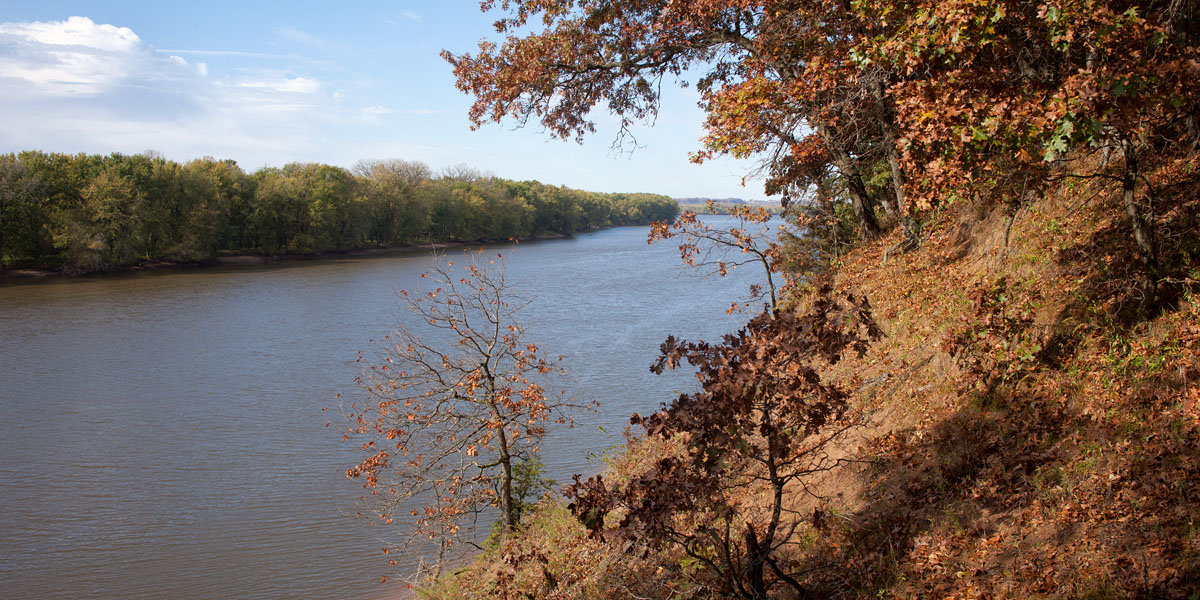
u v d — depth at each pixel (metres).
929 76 9.63
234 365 32.88
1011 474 6.82
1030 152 7.55
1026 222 10.98
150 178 82.00
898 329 11.66
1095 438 6.64
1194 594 4.61
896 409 9.38
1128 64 7.03
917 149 8.84
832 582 6.59
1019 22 9.59
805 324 6.00
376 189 110.69
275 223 96.44
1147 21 7.71
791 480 9.03
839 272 17.20
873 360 11.25
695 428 5.92
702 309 45.22
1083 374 7.58
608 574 8.71
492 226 132.62
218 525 17.41
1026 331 8.74
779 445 6.25
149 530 17.23
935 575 5.99
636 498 6.55
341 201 103.06
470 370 14.34
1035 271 9.73
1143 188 8.98
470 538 16.30
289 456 21.67
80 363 33.38
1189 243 8.00
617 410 23.53
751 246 16.25
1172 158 9.18
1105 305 8.16
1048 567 5.46
